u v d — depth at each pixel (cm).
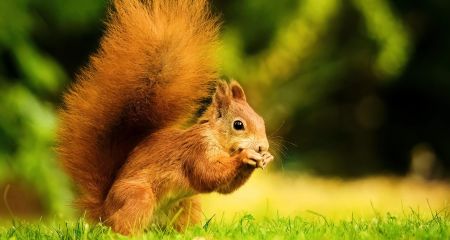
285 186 1880
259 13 2125
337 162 2409
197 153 795
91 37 2145
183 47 851
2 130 1716
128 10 847
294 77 2294
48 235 778
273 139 907
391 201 1595
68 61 2166
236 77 2072
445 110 2506
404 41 2098
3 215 1742
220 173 788
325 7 2042
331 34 2294
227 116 816
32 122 1714
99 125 842
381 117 2556
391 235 734
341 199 1630
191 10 860
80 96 852
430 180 2334
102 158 834
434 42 2430
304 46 2120
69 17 2075
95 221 816
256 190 1766
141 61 842
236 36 2089
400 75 2395
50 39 2133
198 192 801
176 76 850
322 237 730
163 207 801
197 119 884
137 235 764
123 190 779
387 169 2502
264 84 2144
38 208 1808
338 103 2464
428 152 2530
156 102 845
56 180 1680
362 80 2438
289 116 2288
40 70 1795
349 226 792
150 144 809
